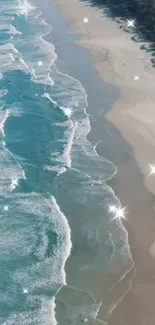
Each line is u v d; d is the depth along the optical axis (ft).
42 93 82.12
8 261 49.11
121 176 60.59
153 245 50.37
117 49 97.96
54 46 102.22
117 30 108.78
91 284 46.50
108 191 58.23
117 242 51.01
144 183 59.16
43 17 122.11
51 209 55.88
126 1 125.39
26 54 98.89
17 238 51.83
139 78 85.15
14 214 55.06
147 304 44.14
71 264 48.75
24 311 44.04
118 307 43.98
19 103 79.66
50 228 53.06
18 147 67.77
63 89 83.10
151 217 53.98
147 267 47.96
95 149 66.18
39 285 46.57
